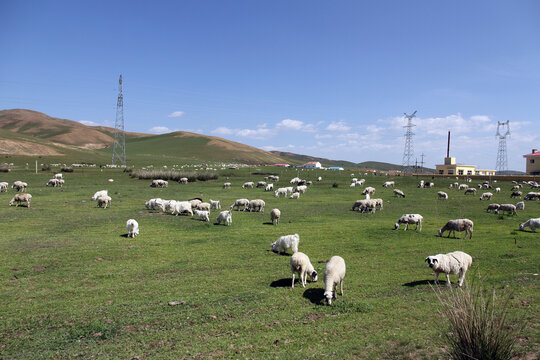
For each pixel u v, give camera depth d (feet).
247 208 120.78
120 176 242.37
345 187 211.41
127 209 115.85
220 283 45.62
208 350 27.78
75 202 129.18
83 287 44.47
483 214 114.62
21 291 42.96
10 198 134.21
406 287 42.37
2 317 35.35
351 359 25.36
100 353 27.99
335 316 33.88
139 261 56.85
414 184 230.68
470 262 42.16
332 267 38.86
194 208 118.83
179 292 42.32
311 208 126.41
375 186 219.61
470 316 22.76
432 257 41.16
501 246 65.05
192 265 54.44
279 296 40.04
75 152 446.19
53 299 40.40
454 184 222.48
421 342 27.12
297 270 43.73
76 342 30.14
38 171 246.68
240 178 260.83
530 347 24.82
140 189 182.29
